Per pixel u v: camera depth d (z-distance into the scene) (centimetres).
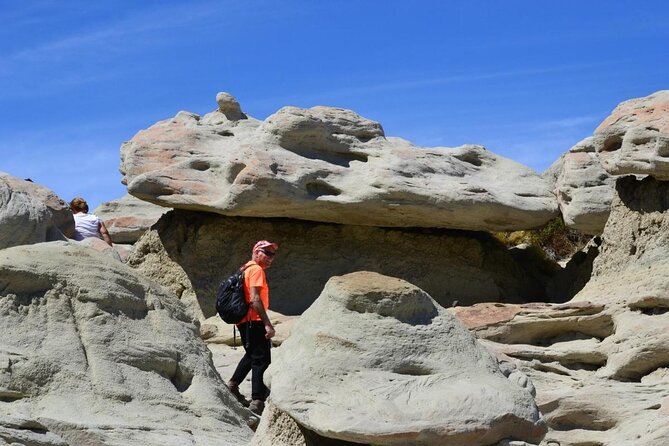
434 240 1928
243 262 1878
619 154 1667
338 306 998
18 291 1138
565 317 1593
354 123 1909
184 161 1875
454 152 1958
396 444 930
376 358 972
